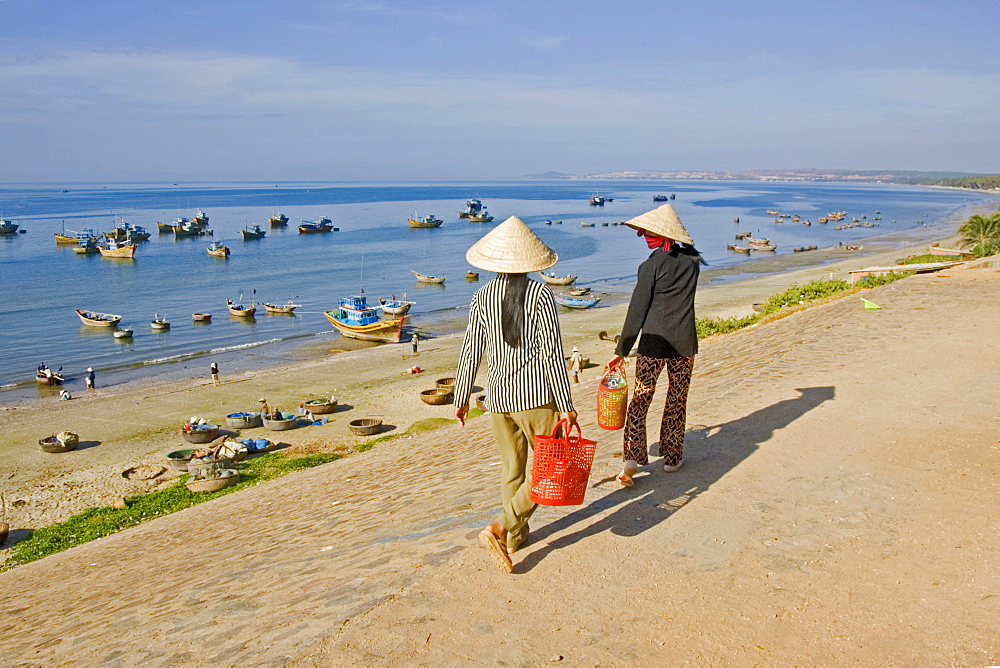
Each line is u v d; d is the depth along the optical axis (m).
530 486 3.83
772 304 18.86
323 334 45.09
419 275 65.38
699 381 8.97
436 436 12.82
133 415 27.53
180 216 159.50
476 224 137.62
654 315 4.70
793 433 5.68
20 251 93.56
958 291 12.66
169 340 43.94
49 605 7.21
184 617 4.49
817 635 3.03
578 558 3.92
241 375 34.28
